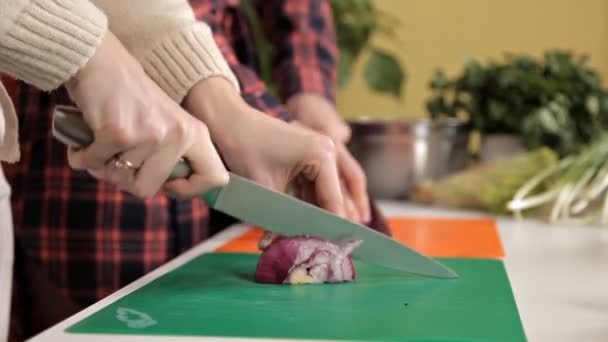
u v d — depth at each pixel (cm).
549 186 134
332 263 83
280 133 87
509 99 164
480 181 139
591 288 84
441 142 160
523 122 160
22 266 115
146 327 70
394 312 74
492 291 80
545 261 96
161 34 84
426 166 159
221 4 118
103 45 72
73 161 74
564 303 79
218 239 109
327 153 88
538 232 118
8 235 80
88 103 71
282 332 69
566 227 124
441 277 85
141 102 72
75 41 70
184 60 84
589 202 137
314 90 123
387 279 85
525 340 68
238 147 87
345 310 74
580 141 163
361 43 181
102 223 112
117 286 113
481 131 169
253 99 111
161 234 114
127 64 72
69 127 72
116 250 112
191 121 74
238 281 84
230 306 75
